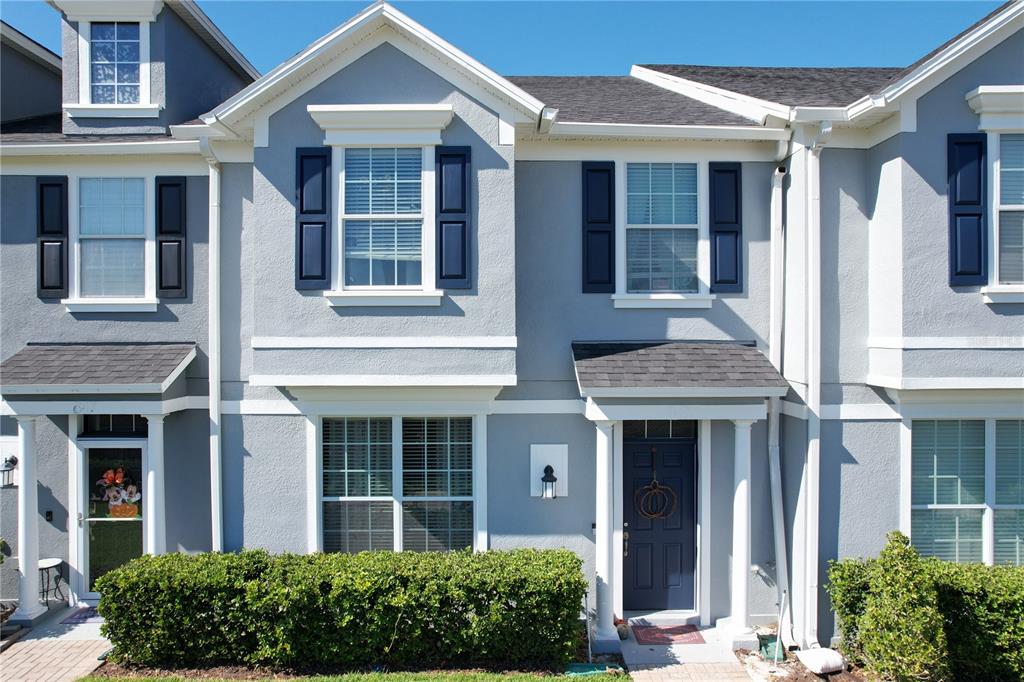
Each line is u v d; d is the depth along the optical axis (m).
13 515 8.51
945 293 7.03
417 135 7.27
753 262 8.15
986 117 6.97
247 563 6.94
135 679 6.33
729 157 8.12
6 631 7.50
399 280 7.39
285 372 7.28
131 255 8.45
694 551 8.17
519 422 7.93
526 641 6.65
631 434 8.16
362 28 7.09
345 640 6.59
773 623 7.82
